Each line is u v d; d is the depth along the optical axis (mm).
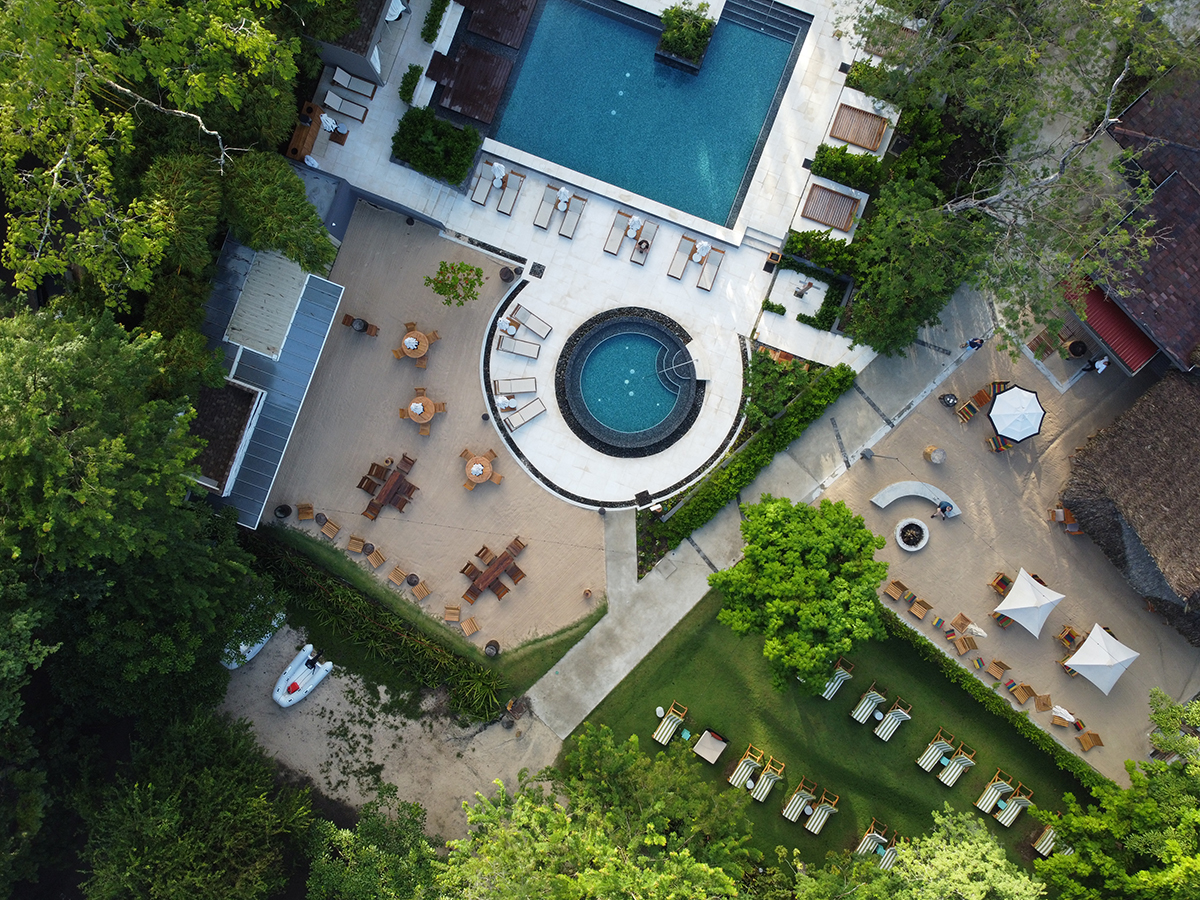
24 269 30125
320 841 35062
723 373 38594
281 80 32938
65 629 32969
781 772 38312
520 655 38969
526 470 38719
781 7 37812
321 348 36531
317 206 36344
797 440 38844
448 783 38781
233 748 35562
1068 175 33031
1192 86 35375
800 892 34125
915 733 38844
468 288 37125
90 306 32812
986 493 38875
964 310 38812
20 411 27391
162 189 30922
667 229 38375
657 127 38469
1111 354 37406
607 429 38562
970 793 38781
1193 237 35594
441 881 30797
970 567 38969
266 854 34125
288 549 38344
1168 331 35844
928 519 38875
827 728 38719
